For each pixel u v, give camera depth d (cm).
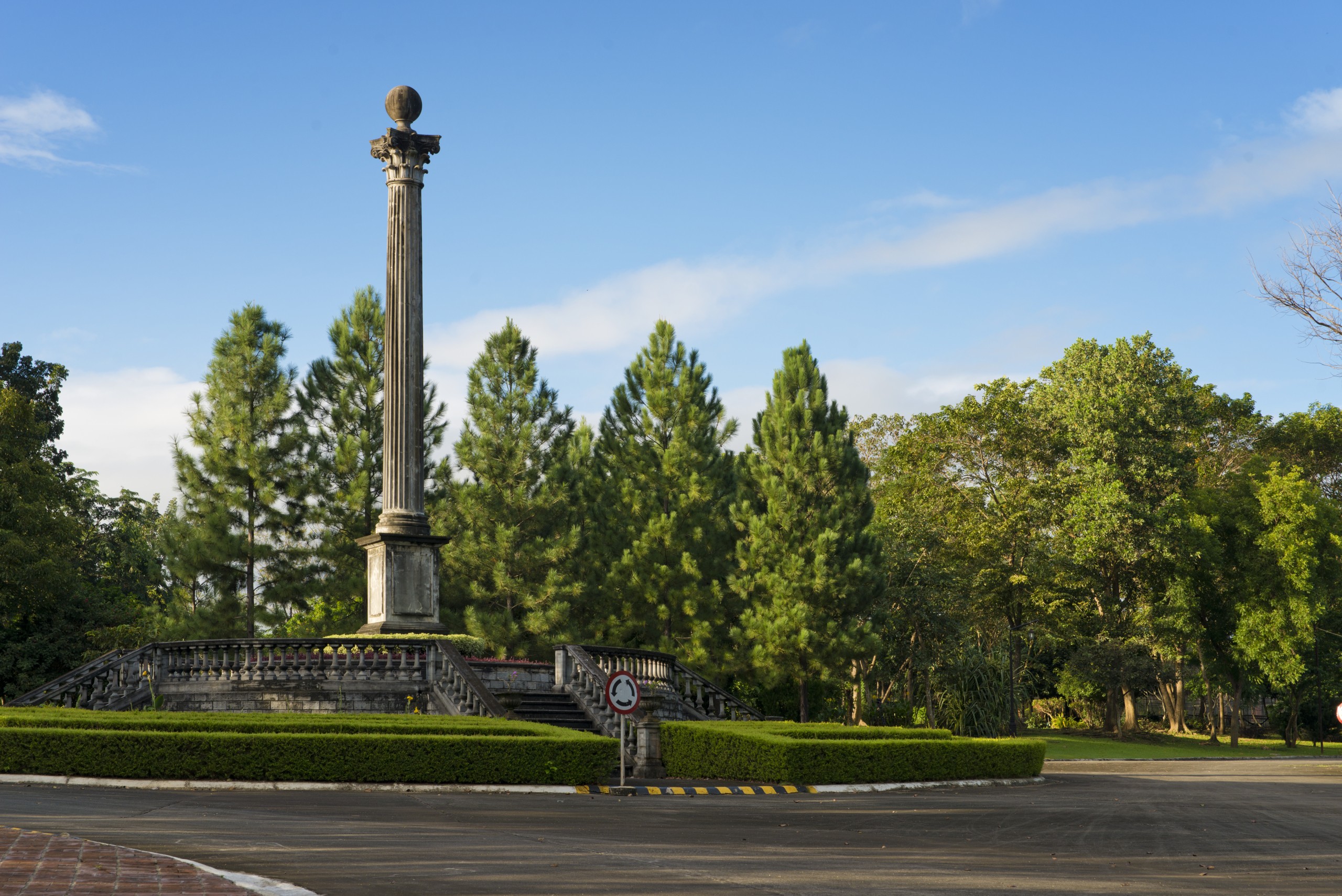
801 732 2750
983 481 6931
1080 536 6309
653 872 1116
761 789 2308
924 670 5425
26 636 4266
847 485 4716
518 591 4372
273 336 4538
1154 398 6731
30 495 4238
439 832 1423
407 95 3644
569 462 4816
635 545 4644
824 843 1414
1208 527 6128
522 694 3119
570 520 4603
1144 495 6500
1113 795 2420
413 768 2134
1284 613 5941
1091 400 6575
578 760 2209
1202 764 4400
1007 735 5834
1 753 2156
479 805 1836
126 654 3200
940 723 5691
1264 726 8394
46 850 1105
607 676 3134
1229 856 1353
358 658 3106
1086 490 6344
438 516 4603
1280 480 6112
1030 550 5934
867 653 4538
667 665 3644
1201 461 7362
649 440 5044
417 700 3089
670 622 4706
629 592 4666
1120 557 6309
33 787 2000
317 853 1198
